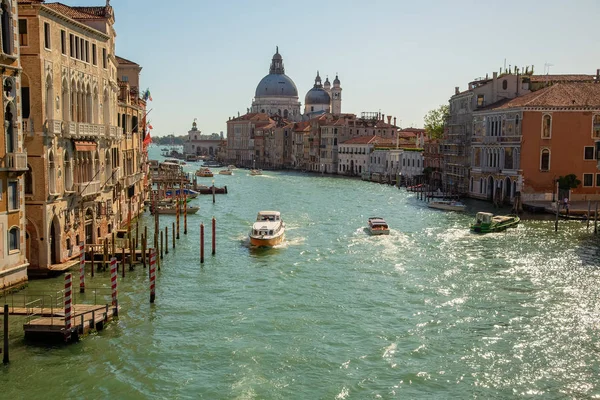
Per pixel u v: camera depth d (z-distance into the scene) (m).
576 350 25.73
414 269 39.69
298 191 102.31
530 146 68.12
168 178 91.81
